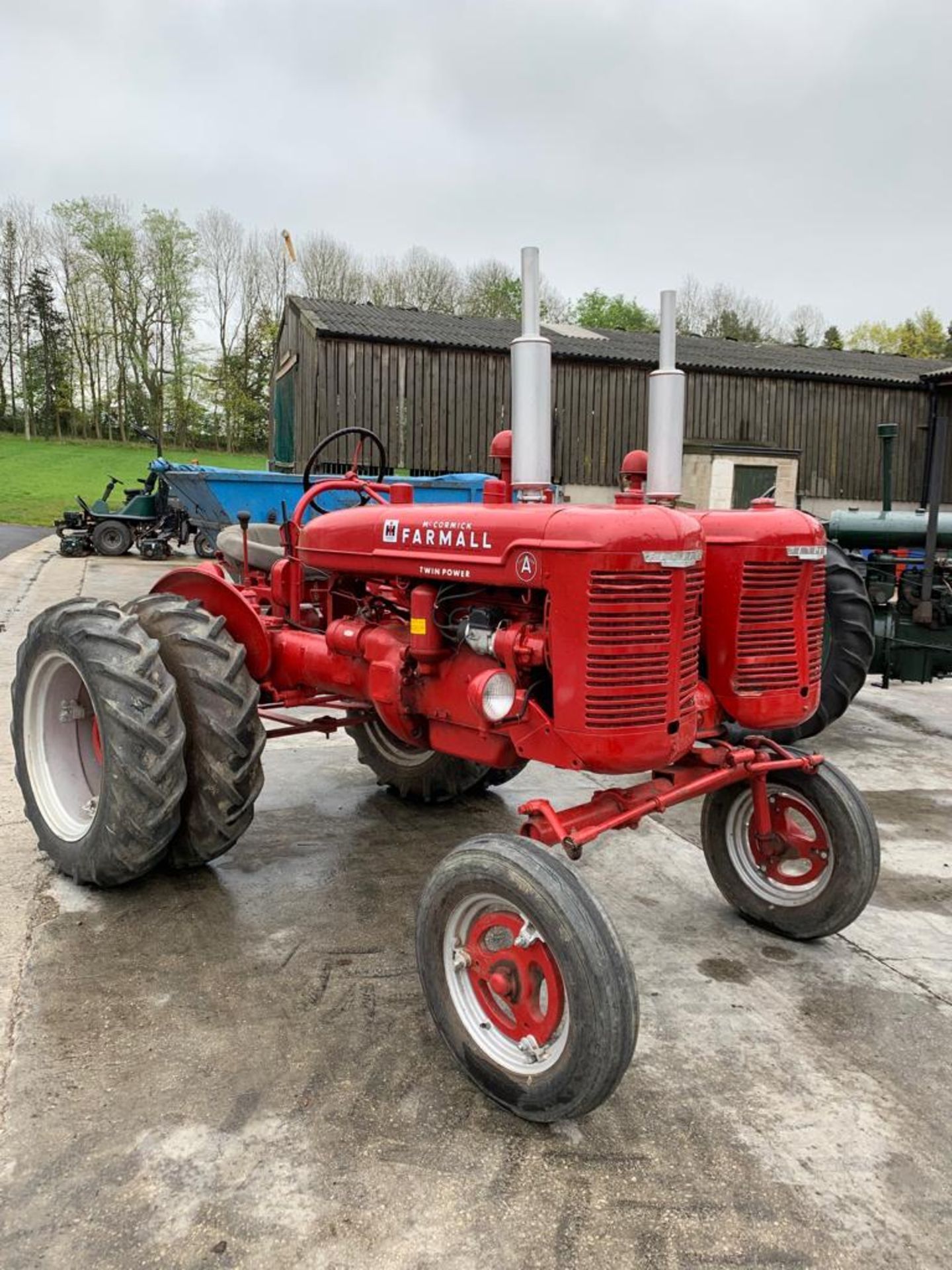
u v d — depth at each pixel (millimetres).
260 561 4133
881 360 21297
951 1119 2254
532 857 2139
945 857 3963
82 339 44969
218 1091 2244
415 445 15531
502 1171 2021
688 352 18219
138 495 15406
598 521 2250
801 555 2801
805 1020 2672
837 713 5316
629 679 2283
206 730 3098
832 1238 1869
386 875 3537
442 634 2748
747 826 3281
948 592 5980
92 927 3031
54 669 3354
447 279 44562
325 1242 1814
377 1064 2379
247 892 3346
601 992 1981
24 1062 2314
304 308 16312
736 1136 2160
